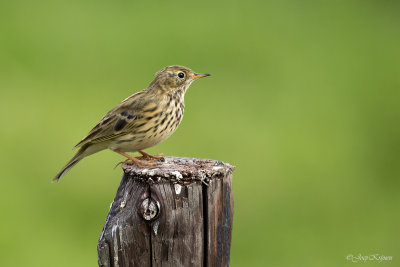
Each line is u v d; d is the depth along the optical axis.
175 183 7.38
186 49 21.00
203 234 7.45
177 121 9.91
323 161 17.23
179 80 9.84
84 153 9.84
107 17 22.27
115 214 7.53
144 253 7.38
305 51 21.59
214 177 7.50
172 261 7.38
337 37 22.62
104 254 7.43
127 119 9.44
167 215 7.34
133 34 21.39
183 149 16.73
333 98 19.78
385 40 22.69
